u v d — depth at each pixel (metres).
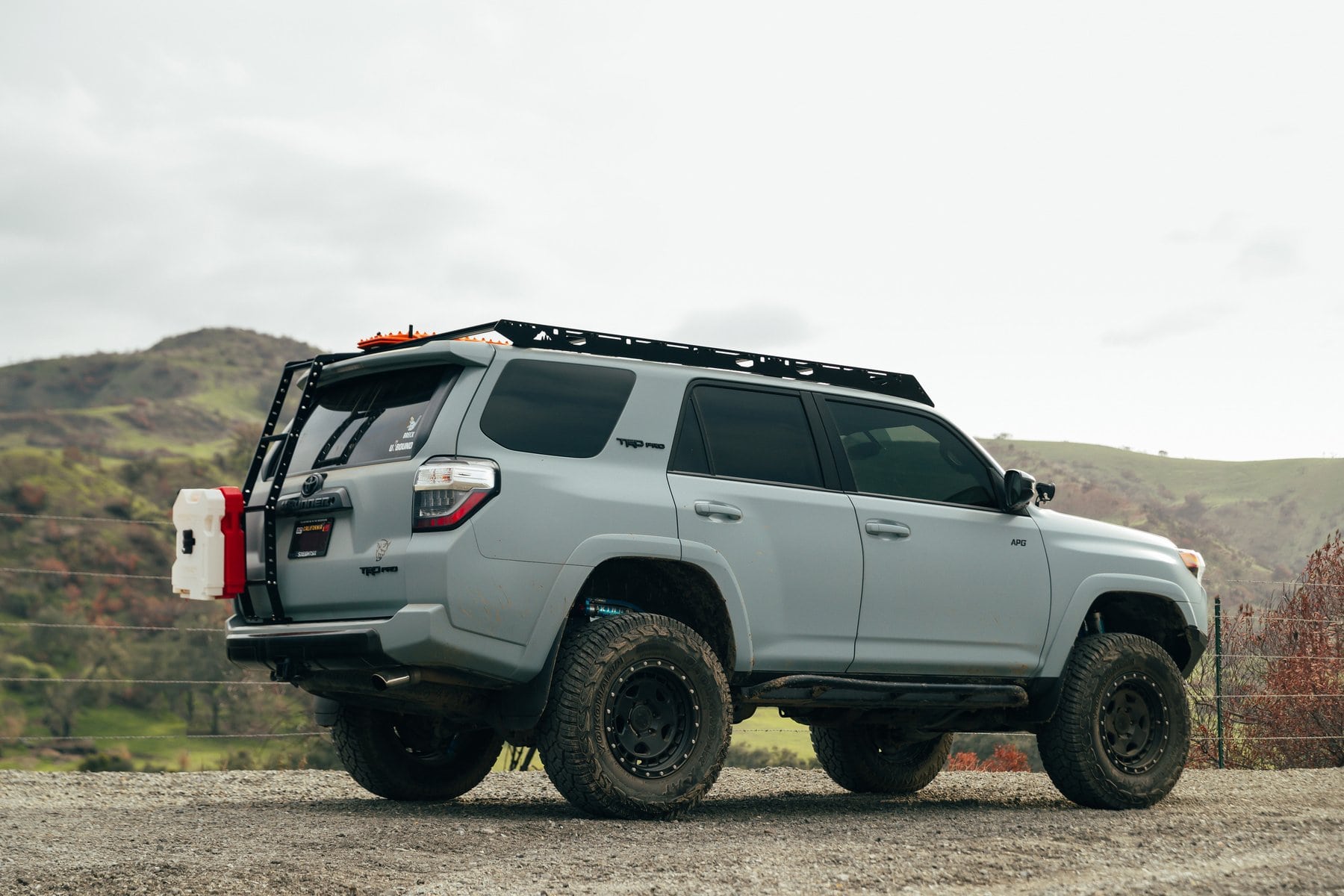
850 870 4.40
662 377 5.95
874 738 7.85
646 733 5.62
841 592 6.18
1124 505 107.50
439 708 5.49
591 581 5.83
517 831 5.19
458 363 5.52
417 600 5.13
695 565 5.75
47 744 41.69
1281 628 13.86
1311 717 13.16
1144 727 7.12
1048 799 7.67
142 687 45.19
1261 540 128.88
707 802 7.11
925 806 7.04
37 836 5.13
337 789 7.59
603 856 4.60
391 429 5.55
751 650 5.90
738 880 4.18
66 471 76.12
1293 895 4.09
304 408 5.77
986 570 6.69
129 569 65.19
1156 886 4.21
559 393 5.65
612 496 5.57
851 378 6.70
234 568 5.84
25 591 56.81
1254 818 6.20
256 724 36.84
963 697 6.51
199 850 4.71
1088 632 7.35
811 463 6.31
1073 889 4.14
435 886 4.02
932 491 6.72
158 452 151.12
